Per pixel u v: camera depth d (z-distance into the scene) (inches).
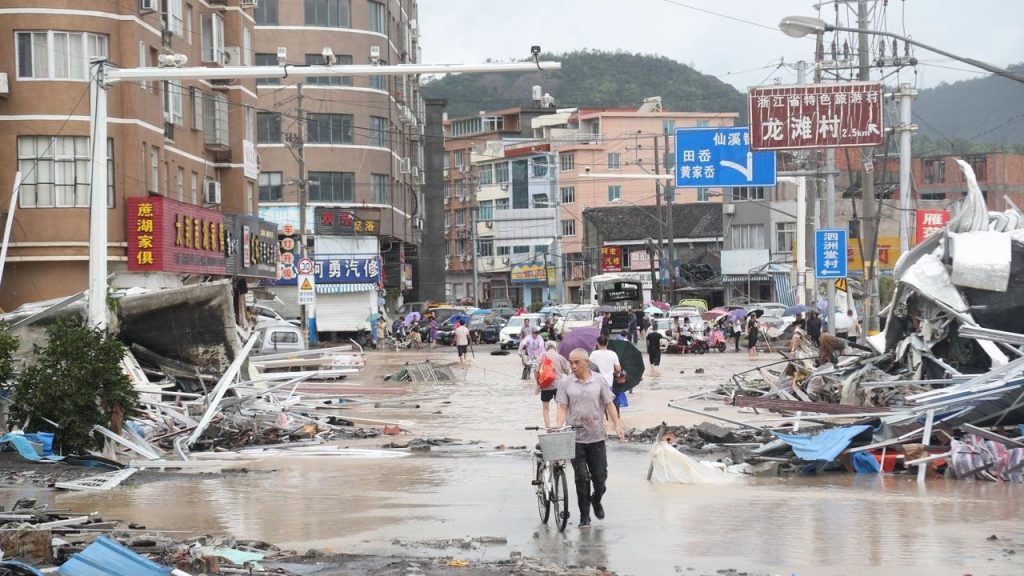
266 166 2800.2
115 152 1437.0
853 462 692.7
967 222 996.6
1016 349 853.8
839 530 490.9
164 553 416.8
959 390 740.7
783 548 451.5
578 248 4448.8
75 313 943.0
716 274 3624.5
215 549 421.7
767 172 1310.3
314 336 2714.1
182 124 1706.4
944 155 3189.0
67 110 1395.2
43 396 732.0
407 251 3654.0
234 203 1953.7
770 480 663.1
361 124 2878.9
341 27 2866.6
